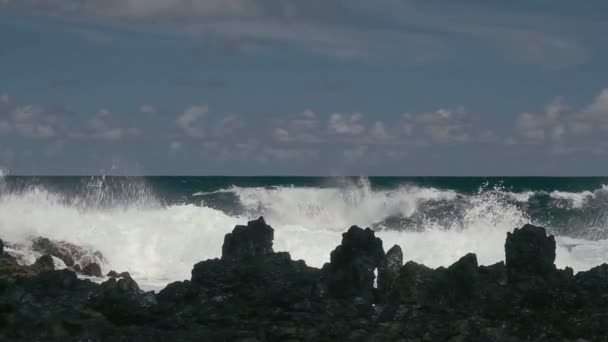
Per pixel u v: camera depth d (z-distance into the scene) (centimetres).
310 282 1980
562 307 1867
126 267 3008
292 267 2078
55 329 1655
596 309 1820
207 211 3612
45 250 2828
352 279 1916
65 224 3228
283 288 1895
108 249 3111
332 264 1997
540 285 1903
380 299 1947
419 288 1883
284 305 1830
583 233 4988
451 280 1875
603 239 4341
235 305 1825
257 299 1855
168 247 3222
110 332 1659
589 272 2056
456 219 4909
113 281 1933
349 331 1666
